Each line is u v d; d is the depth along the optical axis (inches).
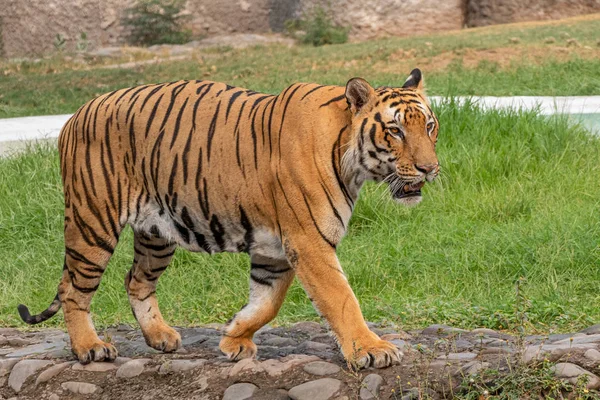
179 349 398.3
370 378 334.0
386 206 611.8
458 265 519.5
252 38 1979.6
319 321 466.9
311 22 1925.4
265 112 352.8
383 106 333.4
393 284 508.1
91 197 377.1
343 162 336.5
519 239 536.7
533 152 719.1
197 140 361.4
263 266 365.4
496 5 1927.9
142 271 397.1
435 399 326.3
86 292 384.5
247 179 352.8
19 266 579.2
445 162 676.1
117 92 385.1
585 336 370.3
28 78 1556.3
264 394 343.3
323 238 338.6
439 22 1934.1
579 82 1155.9
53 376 383.2
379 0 1916.8
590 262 503.8
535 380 321.1
